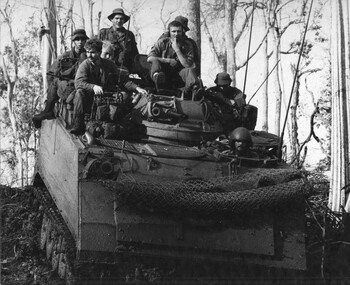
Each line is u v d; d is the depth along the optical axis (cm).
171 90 1619
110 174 1339
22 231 1809
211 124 1530
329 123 2778
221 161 1424
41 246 1684
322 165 2702
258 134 1552
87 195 1316
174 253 1329
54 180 1575
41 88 2977
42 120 1725
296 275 1380
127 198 1305
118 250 1304
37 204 1788
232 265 1356
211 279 1350
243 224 1363
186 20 1667
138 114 1499
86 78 1502
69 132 1467
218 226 1351
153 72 1602
